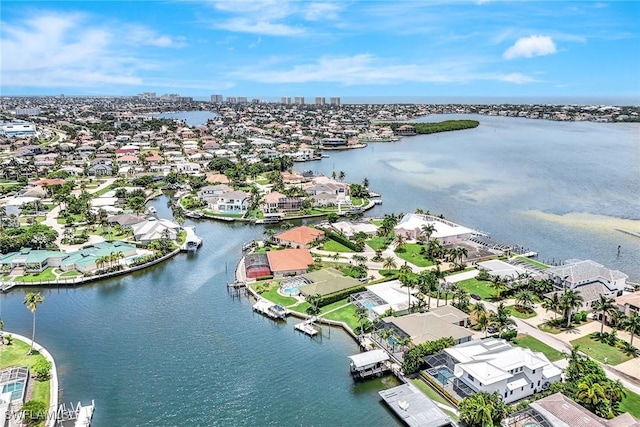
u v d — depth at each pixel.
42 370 84.38
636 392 79.38
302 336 103.38
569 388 76.44
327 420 77.19
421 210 194.12
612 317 99.38
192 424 76.12
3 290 126.88
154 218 182.38
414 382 85.56
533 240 168.38
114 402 81.00
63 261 139.50
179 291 127.88
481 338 97.00
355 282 125.31
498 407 71.31
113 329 106.56
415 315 102.12
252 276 132.62
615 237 170.25
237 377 88.38
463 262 142.50
